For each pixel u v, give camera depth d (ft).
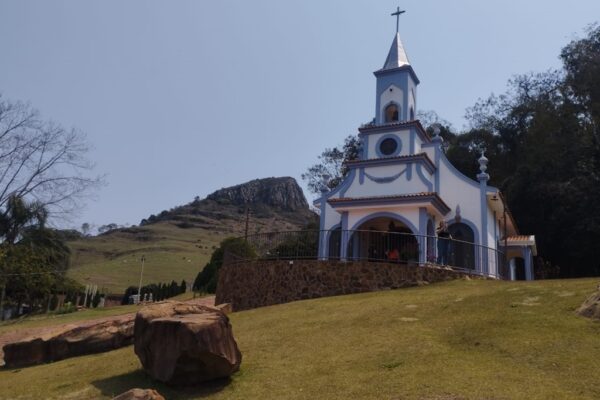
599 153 117.19
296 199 536.83
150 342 30.96
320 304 50.03
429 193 70.03
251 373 30.07
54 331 46.39
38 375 36.99
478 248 71.82
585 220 104.99
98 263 255.50
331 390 25.53
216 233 390.83
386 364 28.55
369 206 72.74
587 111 127.34
